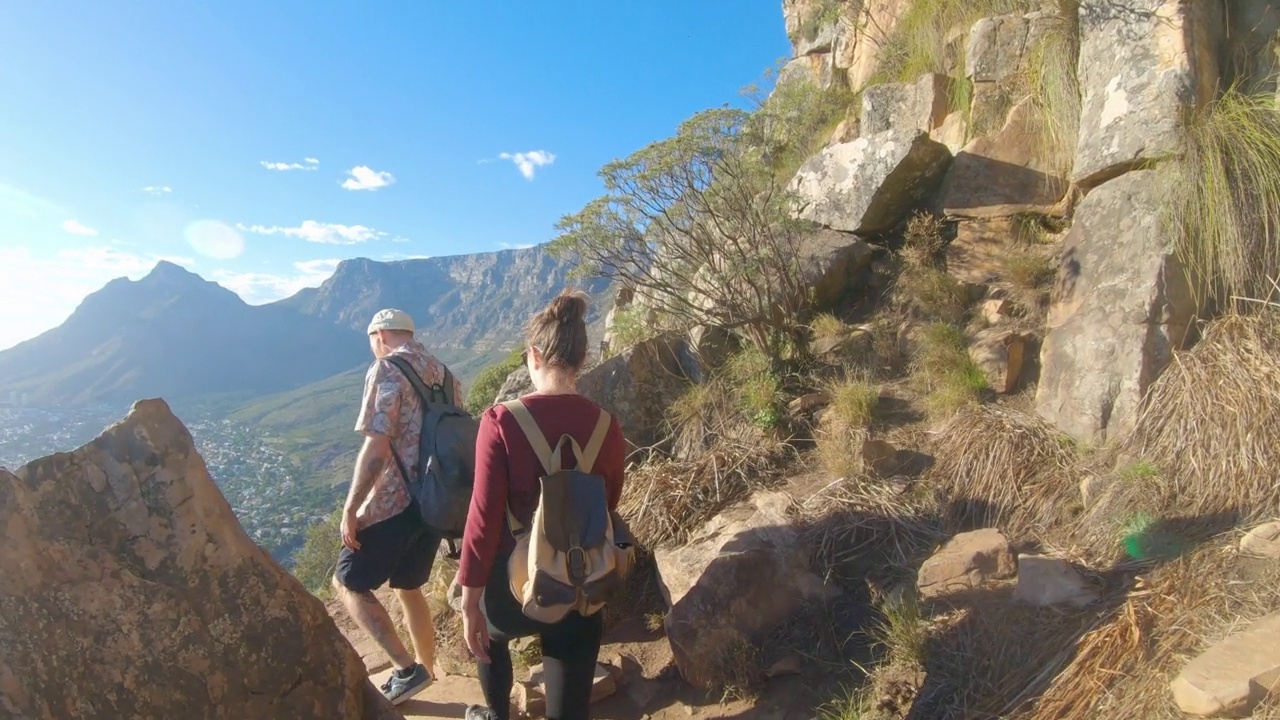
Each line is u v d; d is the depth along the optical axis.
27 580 2.34
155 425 2.73
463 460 3.44
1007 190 5.54
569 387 2.82
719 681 3.46
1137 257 4.02
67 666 2.32
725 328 5.48
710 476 4.53
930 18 6.99
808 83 8.58
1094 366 3.97
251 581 2.74
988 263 5.35
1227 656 2.37
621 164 5.08
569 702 2.82
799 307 5.40
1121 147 4.34
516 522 2.67
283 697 2.71
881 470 4.21
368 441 3.51
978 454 4.00
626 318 6.25
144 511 2.64
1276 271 3.74
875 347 5.15
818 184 6.21
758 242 5.38
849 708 3.08
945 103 6.46
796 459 4.58
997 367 4.53
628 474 4.90
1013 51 5.95
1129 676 2.57
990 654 2.98
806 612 3.62
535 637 4.01
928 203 5.92
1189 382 3.56
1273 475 3.13
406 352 3.67
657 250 5.40
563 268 5.57
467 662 4.16
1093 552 3.30
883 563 3.72
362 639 4.72
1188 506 3.29
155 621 2.52
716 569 3.64
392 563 3.61
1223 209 3.82
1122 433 3.74
